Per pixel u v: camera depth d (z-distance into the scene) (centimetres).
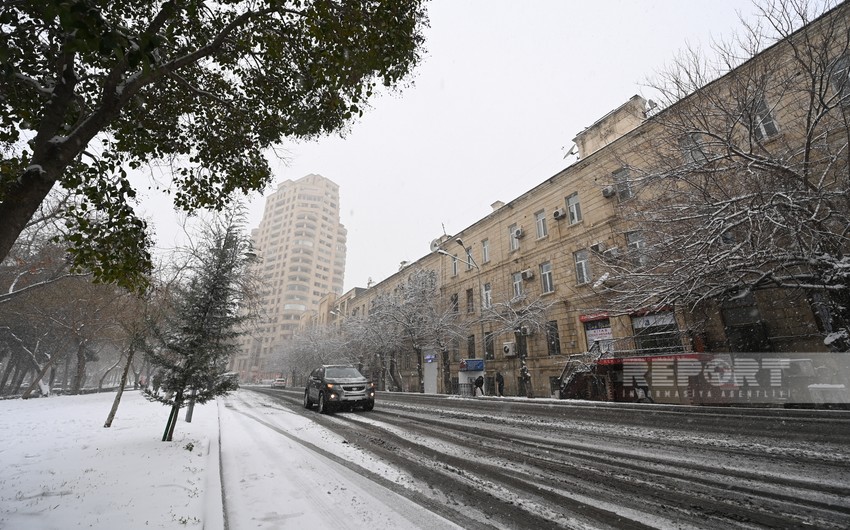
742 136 1029
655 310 1182
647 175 1087
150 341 718
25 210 304
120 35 274
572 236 1984
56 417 1126
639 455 532
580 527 313
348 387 1258
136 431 818
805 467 436
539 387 2014
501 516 338
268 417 1127
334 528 307
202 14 480
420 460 557
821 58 839
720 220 884
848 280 883
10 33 379
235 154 647
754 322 1231
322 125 641
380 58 486
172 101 580
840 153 872
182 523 303
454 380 2753
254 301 1307
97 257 462
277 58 517
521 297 2159
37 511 327
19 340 2688
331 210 11738
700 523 309
